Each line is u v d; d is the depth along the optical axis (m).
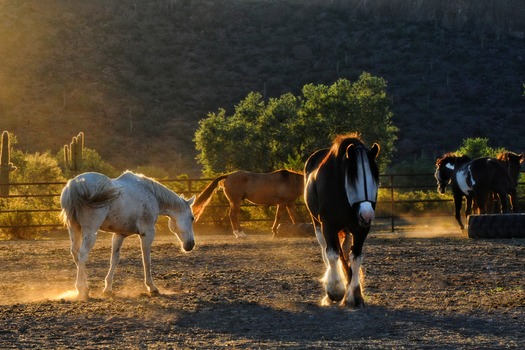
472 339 7.43
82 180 10.20
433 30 128.38
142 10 135.25
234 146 51.16
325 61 120.44
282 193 22.28
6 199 27.78
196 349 7.10
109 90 109.25
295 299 10.13
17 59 113.75
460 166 21.92
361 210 8.84
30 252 17.61
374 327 8.14
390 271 12.71
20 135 94.75
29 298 10.76
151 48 123.56
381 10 134.38
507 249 15.99
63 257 16.28
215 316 8.88
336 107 50.91
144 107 106.69
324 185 9.46
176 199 11.44
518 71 114.62
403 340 7.43
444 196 33.44
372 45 124.81
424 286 11.09
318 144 50.34
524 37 125.56
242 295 10.52
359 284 9.46
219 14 134.88
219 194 26.67
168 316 8.87
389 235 21.20
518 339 7.41
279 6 137.75
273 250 17.00
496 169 20.58
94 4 133.38
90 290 11.30
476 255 14.98
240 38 128.38
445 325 8.20
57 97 105.00
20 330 8.08
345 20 133.50
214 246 18.25
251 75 117.75
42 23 123.62
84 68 113.81
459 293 10.40
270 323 8.45
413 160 91.38
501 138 97.50
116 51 120.44
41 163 39.03
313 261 14.48
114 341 7.53
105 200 10.20
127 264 14.54
